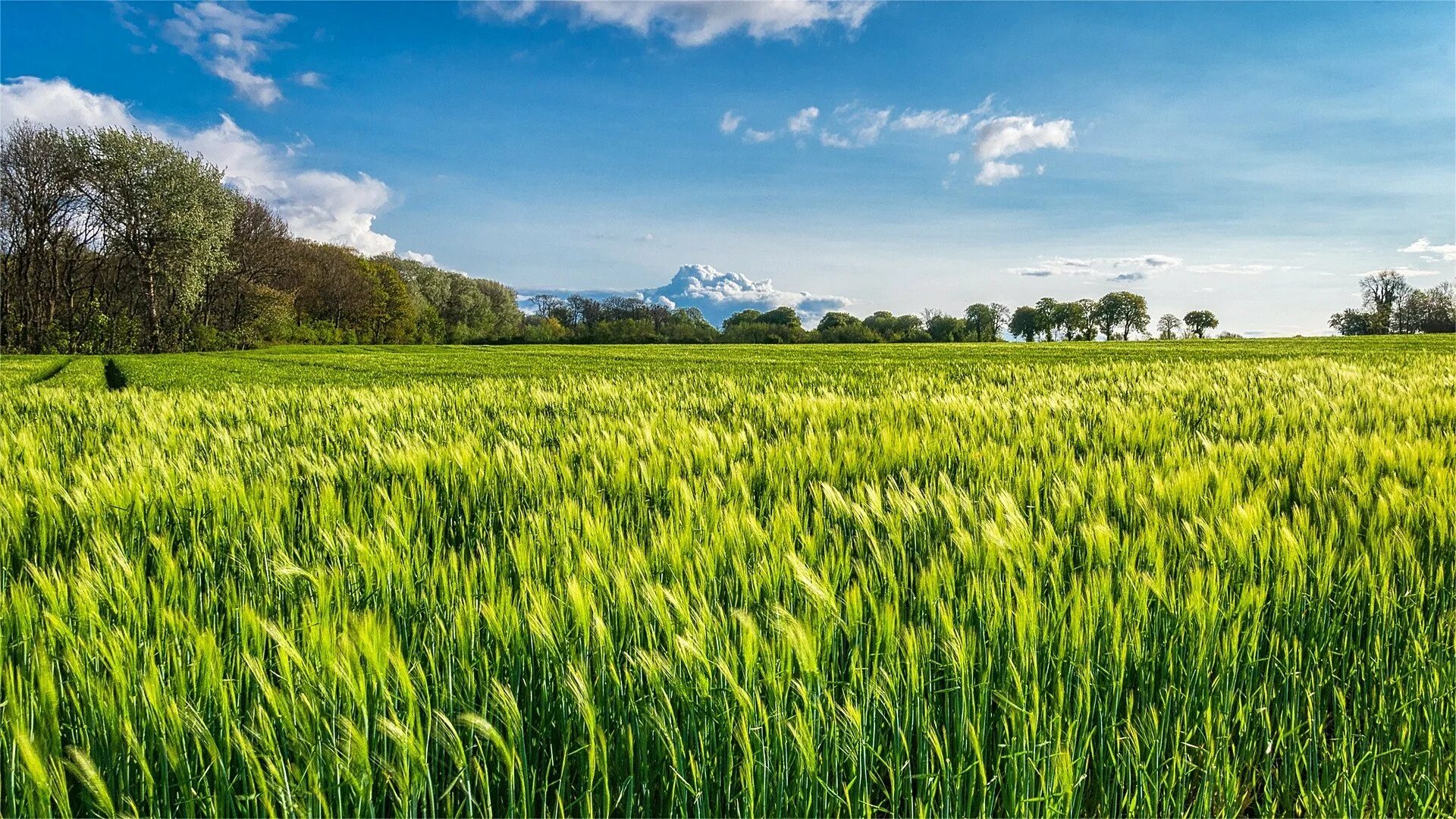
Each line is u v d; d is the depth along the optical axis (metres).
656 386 12.09
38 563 3.01
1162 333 110.69
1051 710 1.92
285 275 66.69
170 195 46.66
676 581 2.09
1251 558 2.38
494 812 1.73
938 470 4.42
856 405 7.82
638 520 3.30
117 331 49.22
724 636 1.83
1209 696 1.97
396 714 1.60
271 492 3.55
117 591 2.14
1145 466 3.97
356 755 1.49
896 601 2.10
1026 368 17.17
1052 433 5.78
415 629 2.08
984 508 2.94
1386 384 9.94
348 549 2.54
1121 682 1.92
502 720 1.76
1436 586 2.39
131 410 8.37
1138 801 1.86
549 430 6.54
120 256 49.50
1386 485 3.26
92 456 5.00
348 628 1.87
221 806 1.56
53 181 45.41
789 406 7.74
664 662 1.73
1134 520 3.04
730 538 2.52
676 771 1.65
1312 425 6.05
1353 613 2.36
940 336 111.44
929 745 1.82
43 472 4.02
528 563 2.43
